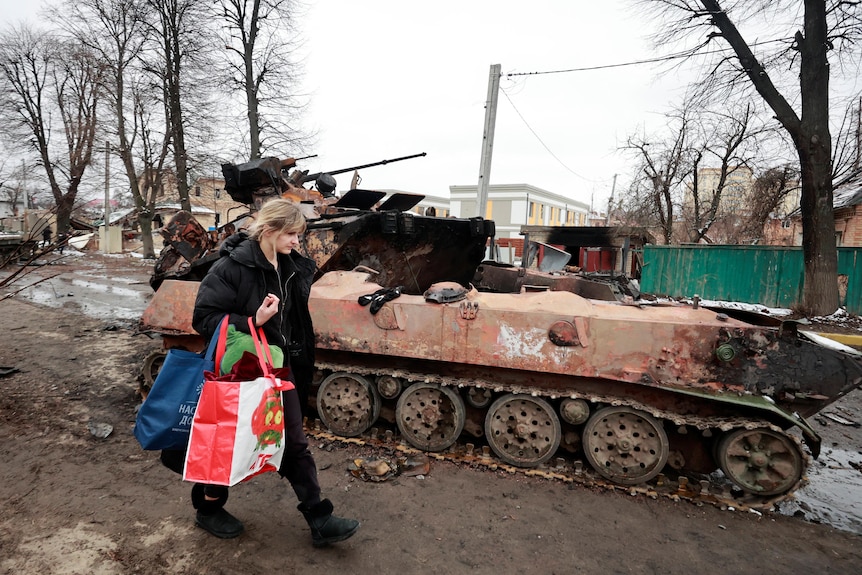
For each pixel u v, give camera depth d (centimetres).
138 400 500
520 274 684
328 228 448
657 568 270
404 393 396
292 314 258
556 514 321
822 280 1074
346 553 272
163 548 268
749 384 324
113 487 332
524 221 4259
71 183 2372
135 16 1858
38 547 264
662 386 332
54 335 790
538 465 372
